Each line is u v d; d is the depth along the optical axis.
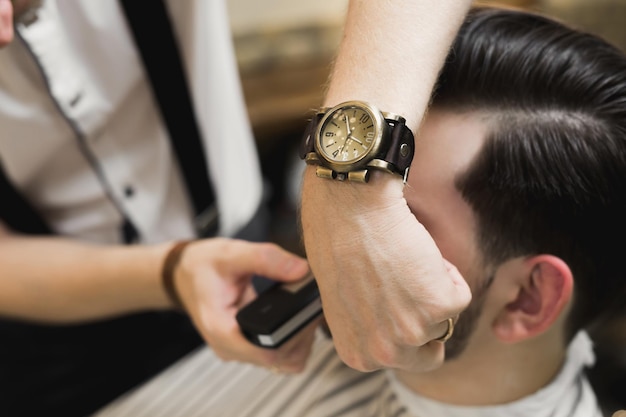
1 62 0.78
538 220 0.64
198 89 0.93
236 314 0.71
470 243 0.65
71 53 0.84
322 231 0.53
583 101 0.65
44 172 0.90
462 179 0.64
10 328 0.96
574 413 0.74
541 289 0.66
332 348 0.88
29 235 0.94
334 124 0.51
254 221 1.10
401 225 0.51
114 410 0.95
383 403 0.81
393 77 0.51
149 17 0.86
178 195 1.00
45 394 0.99
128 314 0.99
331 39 1.64
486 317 0.68
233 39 1.61
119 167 0.92
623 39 1.37
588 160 0.64
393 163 0.50
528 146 0.63
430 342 0.58
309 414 0.86
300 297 0.70
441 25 0.53
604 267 0.69
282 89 1.66
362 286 0.52
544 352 0.71
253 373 0.92
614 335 1.02
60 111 0.84
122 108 0.90
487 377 0.72
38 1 0.73
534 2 1.31
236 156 1.04
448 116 0.64
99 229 0.97
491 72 0.65
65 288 0.87
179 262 0.81
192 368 0.96
